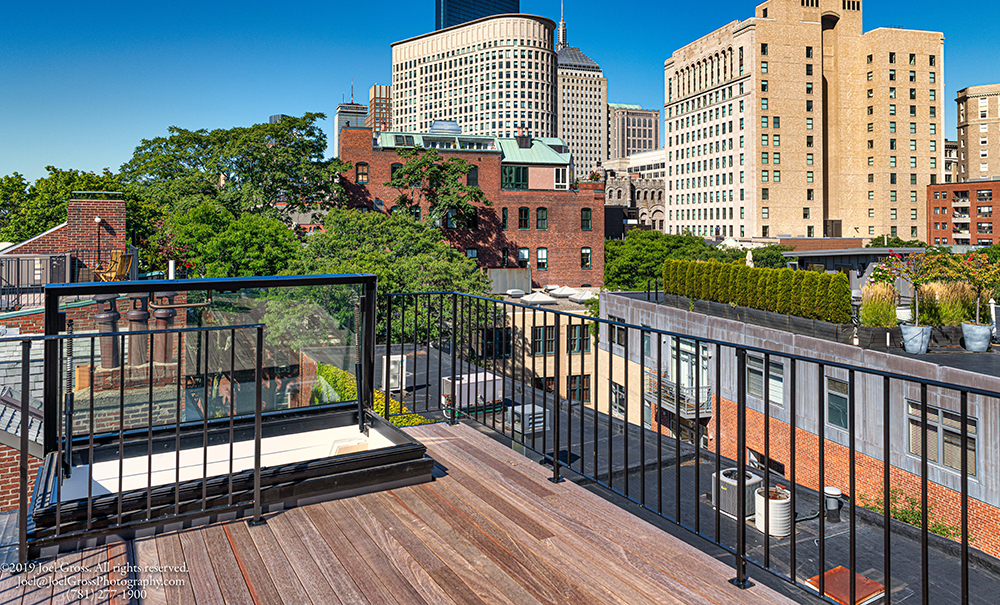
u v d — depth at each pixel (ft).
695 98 403.75
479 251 206.18
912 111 369.30
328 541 10.25
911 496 50.37
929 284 61.21
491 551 9.99
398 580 9.12
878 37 364.99
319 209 179.83
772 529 29.96
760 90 355.36
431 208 197.16
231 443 10.68
